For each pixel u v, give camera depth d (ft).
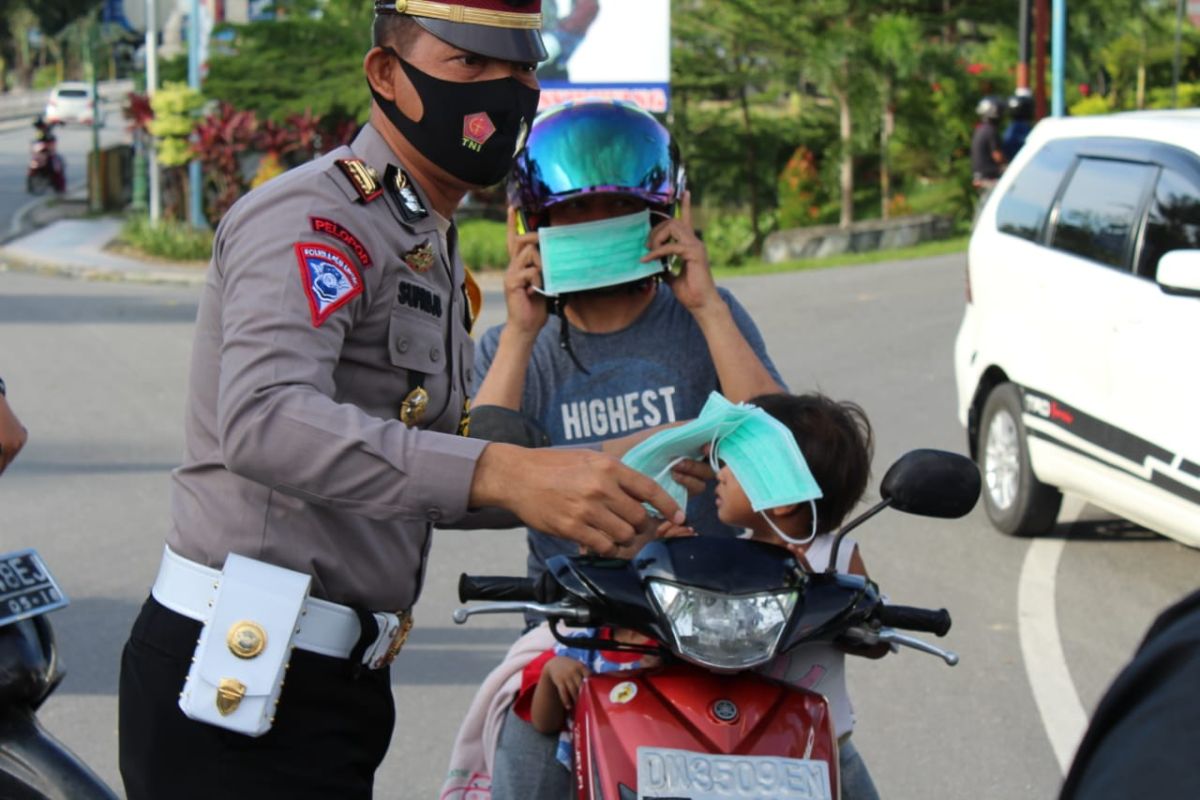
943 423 57.31
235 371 13.94
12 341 77.56
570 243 19.95
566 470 13.39
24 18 500.33
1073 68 173.58
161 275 113.19
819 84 158.40
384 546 15.57
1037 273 43.09
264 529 14.99
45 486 48.52
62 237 137.28
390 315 15.08
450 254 16.17
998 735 29.76
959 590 38.83
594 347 21.09
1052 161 44.80
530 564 21.17
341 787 15.46
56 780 16.40
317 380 14.02
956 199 162.71
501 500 13.53
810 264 118.93
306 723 15.23
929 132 161.68
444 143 15.26
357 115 148.66
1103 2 171.32
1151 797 6.42
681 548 15.81
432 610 36.70
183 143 131.13
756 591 15.34
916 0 160.56
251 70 150.10
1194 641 6.81
